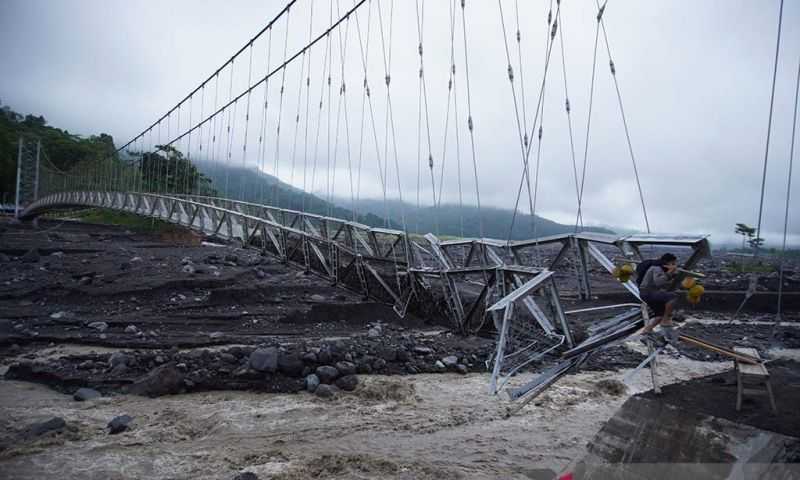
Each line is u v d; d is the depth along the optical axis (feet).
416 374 39.99
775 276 71.15
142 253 85.56
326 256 47.11
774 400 18.83
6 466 23.99
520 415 32.12
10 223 147.84
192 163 118.01
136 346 43.47
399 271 40.86
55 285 59.93
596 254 27.99
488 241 35.06
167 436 27.86
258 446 26.96
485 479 23.90
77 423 28.86
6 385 34.63
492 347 44.73
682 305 67.82
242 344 44.88
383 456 26.12
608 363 43.73
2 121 265.75
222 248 96.84
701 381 21.74
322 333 49.49
